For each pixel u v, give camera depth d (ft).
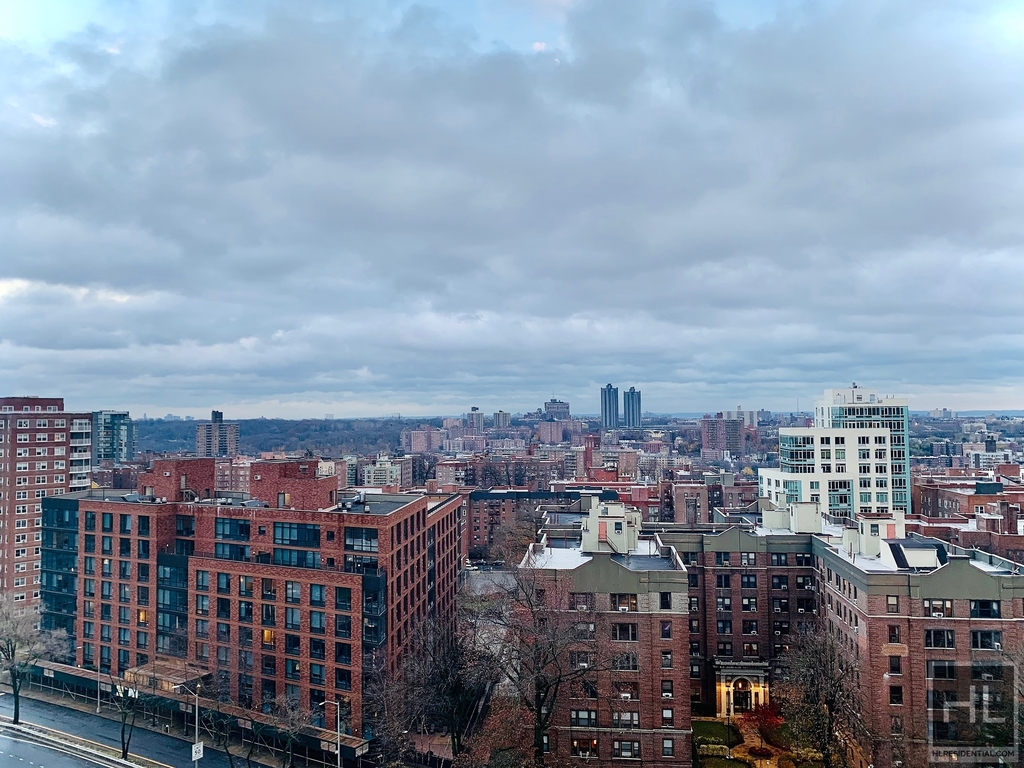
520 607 251.60
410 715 269.03
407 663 277.03
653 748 238.27
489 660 250.98
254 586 300.61
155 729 308.40
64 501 360.89
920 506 557.74
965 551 274.36
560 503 611.88
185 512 329.52
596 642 232.32
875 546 276.41
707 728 296.10
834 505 544.21
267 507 315.37
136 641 330.54
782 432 574.56
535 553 284.20
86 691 341.82
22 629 327.06
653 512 580.71
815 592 314.96
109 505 339.16
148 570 327.88
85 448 513.45
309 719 276.62
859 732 248.32
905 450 553.23
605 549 285.23
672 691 239.30
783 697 283.59
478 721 310.45
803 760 261.65
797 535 322.14
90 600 343.67
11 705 334.85
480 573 528.63
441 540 377.50
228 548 317.01
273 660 295.89
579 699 242.17
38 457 465.88
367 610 279.49
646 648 240.94
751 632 319.47
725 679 312.09
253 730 273.54
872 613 241.76
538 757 223.51
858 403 566.77
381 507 312.09
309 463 331.77
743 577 321.52
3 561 447.83
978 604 235.81
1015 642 232.12
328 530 294.05
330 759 277.64
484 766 235.20
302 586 290.56
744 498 608.19
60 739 293.02
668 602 241.14
